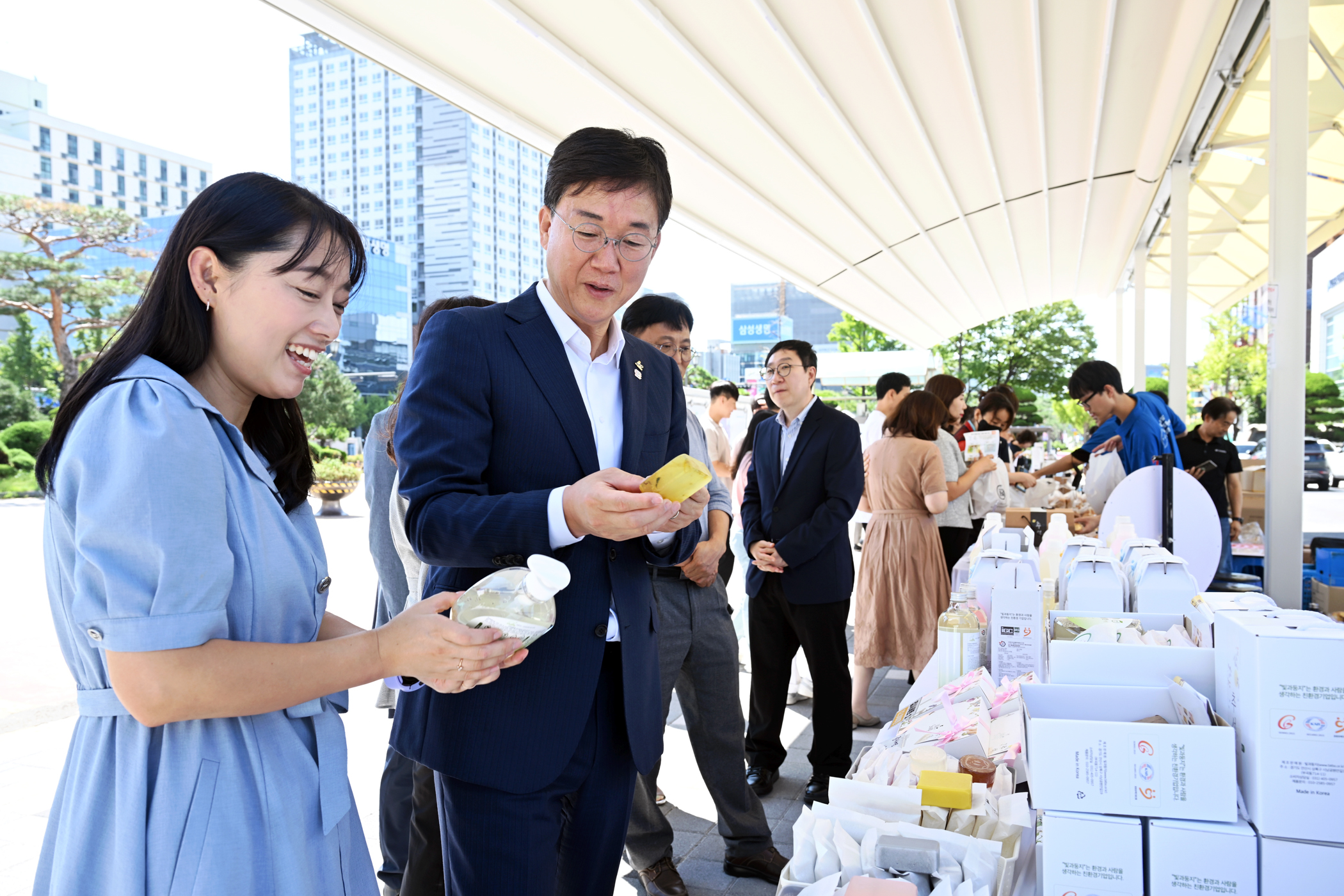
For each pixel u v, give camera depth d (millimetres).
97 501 891
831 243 9586
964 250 10852
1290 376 3758
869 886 1069
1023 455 9336
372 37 3980
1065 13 4797
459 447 1452
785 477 3557
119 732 975
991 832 1319
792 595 3436
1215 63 5434
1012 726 1721
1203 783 1185
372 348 91188
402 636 1046
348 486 19312
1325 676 1133
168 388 976
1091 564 2258
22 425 28906
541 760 1477
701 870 2967
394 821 2646
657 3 4195
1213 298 13781
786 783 3688
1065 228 10305
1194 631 1715
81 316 40062
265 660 963
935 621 4207
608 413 1700
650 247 1559
